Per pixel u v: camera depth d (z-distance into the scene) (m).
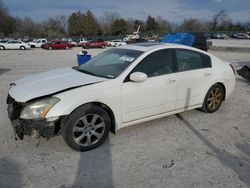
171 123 5.16
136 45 5.18
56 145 4.15
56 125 3.81
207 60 5.55
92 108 3.95
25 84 4.29
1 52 30.58
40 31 87.69
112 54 5.07
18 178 3.32
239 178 3.41
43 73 4.92
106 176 3.40
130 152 4.01
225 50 28.06
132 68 4.41
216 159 3.87
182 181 3.33
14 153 3.89
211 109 5.73
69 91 3.88
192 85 5.17
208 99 5.60
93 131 4.05
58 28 89.88
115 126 4.30
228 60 17.64
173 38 15.89
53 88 3.95
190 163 3.74
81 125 3.96
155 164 3.70
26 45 38.53
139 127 4.92
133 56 4.65
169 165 3.68
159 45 5.00
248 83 9.31
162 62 4.79
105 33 89.75
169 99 4.85
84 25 83.25
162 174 3.47
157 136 4.57
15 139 4.17
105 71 4.57
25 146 4.11
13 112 3.86
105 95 4.06
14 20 81.00
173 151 4.07
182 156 3.93
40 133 3.70
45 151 3.97
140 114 4.54
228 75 5.84
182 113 5.72
